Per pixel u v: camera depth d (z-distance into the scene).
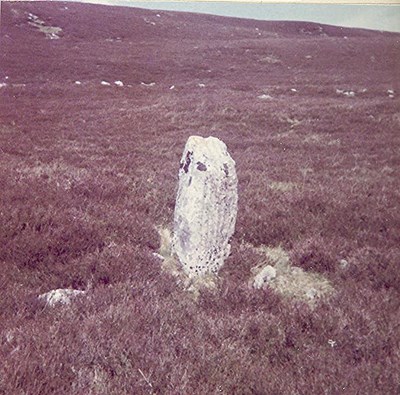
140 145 12.59
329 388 3.08
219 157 5.24
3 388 2.81
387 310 4.20
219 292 4.55
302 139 14.26
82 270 4.74
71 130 14.16
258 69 33.38
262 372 3.27
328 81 28.45
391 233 6.16
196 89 25.44
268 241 6.10
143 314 3.86
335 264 5.31
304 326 3.97
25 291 4.19
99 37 41.44
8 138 12.07
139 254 5.17
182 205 5.25
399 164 10.95
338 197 7.66
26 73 25.66
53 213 5.88
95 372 3.12
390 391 3.11
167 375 3.14
